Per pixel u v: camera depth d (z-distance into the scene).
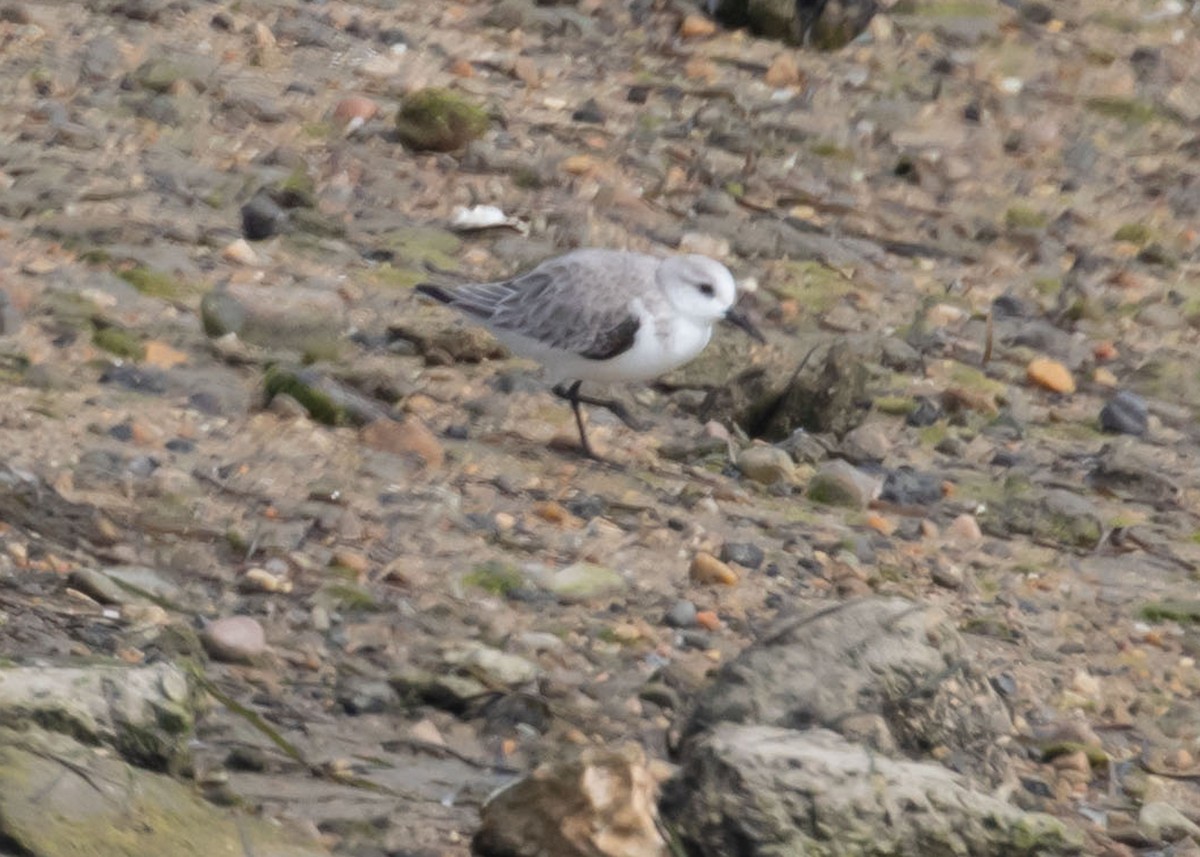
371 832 8.47
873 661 9.71
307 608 10.18
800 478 13.09
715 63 19.66
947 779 8.82
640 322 12.27
